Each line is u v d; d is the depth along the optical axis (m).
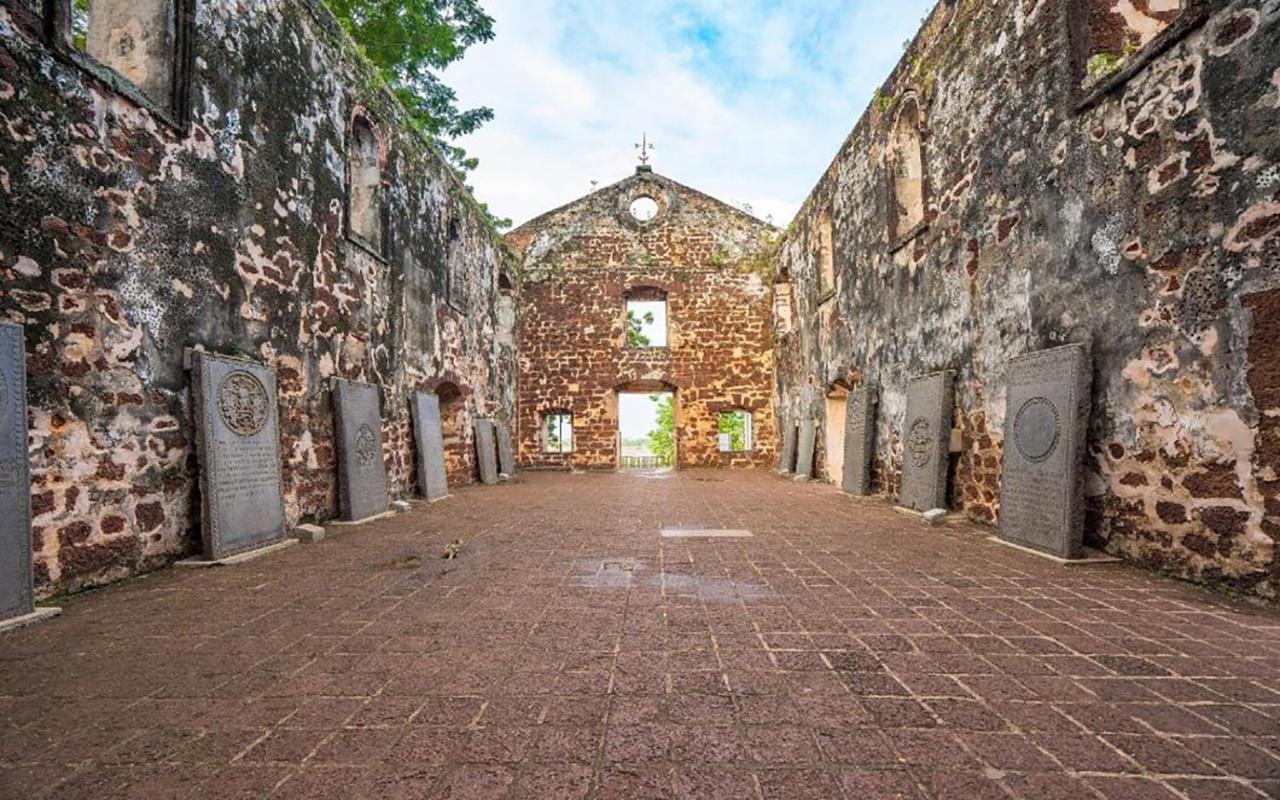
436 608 3.33
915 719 2.04
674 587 3.71
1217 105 3.62
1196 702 2.16
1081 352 4.45
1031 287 5.31
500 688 2.30
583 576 4.01
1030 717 2.05
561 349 16.25
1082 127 4.72
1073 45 4.84
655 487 10.69
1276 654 2.59
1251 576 3.40
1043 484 4.70
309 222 6.32
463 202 11.55
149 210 4.38
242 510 4.86
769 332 16.20
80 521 3.79
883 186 8.62
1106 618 3.07
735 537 5.42
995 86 5.90
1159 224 4.01
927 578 3.90
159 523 4.36
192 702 2.22
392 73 12.45
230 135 5.20
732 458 16.02
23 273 3.54
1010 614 3.15
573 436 16.11
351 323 7.13
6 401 3.18
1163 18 4.79
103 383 3.99
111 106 4.11
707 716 2.07
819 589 3.65
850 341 10.00
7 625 3.01
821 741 1.91
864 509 7.43
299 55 6.24
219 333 5.02
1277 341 3.28
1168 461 3.92
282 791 1.67
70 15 3.83
